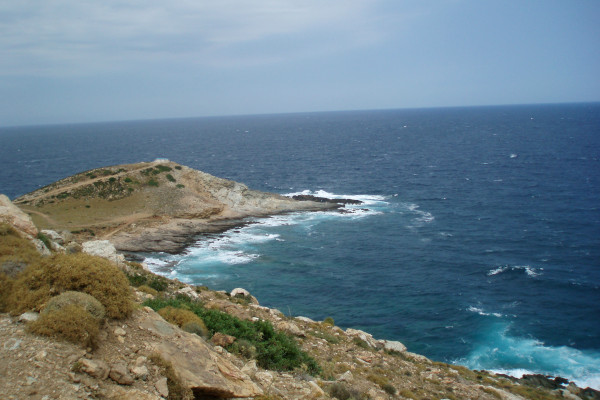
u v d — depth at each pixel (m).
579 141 160.12
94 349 8.11
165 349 9.05
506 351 33.69
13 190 105.88
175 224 68.50
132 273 22.59
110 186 75.94
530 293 43.69
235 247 60.06
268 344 15.49
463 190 90.94
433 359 32.88
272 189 101.75
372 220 72.31
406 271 50.41
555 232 61.31
